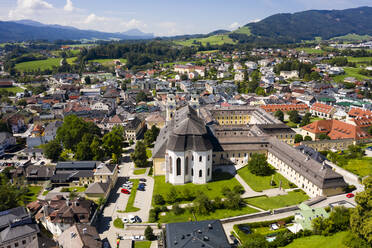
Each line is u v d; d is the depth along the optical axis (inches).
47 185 5723.4
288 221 4143.7
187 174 5620.1
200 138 5462.6
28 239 3863.2
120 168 6491.1
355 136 7121.1
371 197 3334.2
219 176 5836.6
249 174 5851.4
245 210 4517.7
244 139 6471.5
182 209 4648.1
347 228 3730.3
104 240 4001.0
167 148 5502.0
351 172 5516.7
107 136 6909.5
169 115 7815.0
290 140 7480.3
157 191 5349.4
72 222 4148.6
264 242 3511.3
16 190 5418.3
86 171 5940.0
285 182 5472.4
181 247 3068.4
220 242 3174.2
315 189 4726.9
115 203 4975.4
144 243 3934.5
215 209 4616.1
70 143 7386.8
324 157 6235.2
